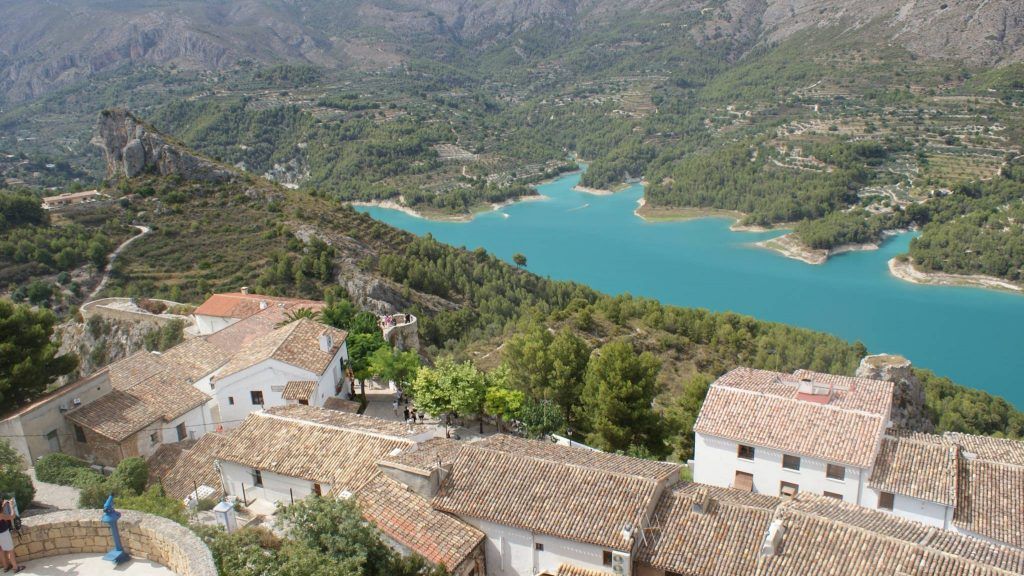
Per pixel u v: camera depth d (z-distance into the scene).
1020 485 38.81
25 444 42.78
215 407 51.47
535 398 60.69
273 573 23.62
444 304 137.25
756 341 110.00
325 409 44.47
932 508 38.31
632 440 54.34
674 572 30.45
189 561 15.57
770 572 29.03
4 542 16.47
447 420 54.69
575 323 107.94
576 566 31.58
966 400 94.31
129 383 50.28
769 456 42.56
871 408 43.31
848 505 34.72
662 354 101.94
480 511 32.72
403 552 30.52
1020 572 28.78
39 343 49.69
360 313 69.00
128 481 38.72
